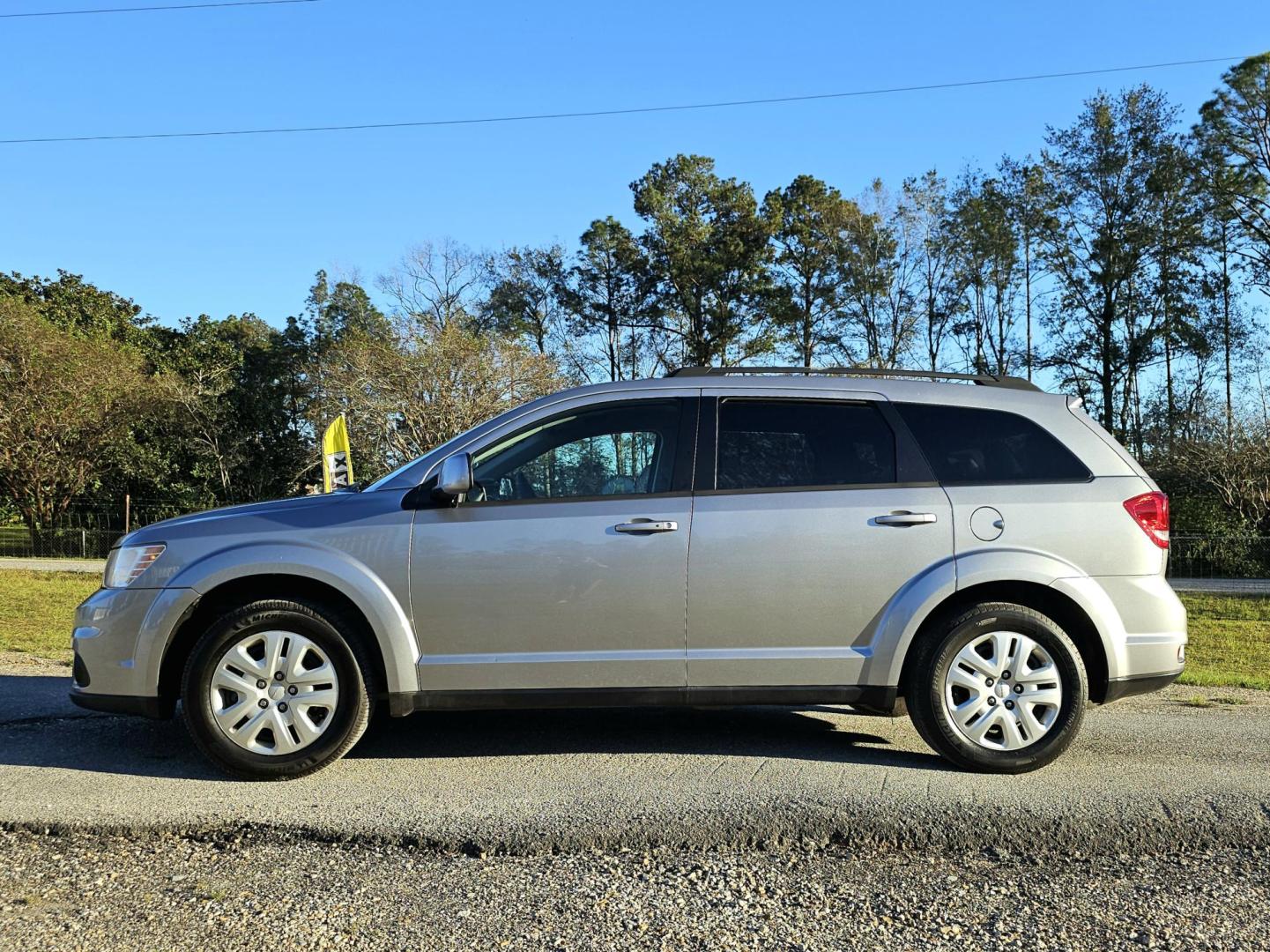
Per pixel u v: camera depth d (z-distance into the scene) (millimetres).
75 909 3211
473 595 4641
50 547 34125
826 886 3459
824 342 51188
